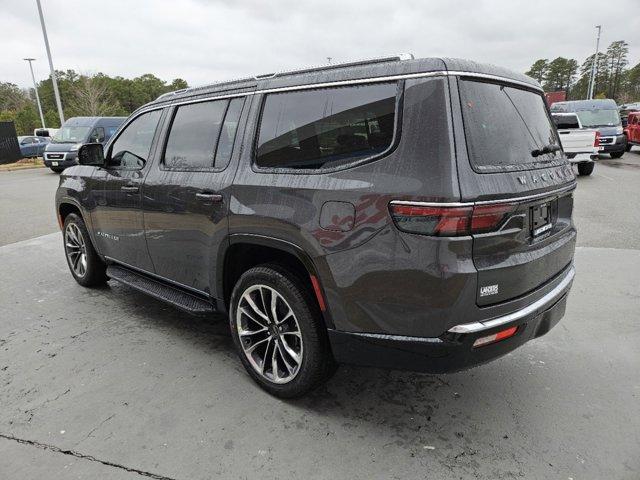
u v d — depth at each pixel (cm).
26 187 1364
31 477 227
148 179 359
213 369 325
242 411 277
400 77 228
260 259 306
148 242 371
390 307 226
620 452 239
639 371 315
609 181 1190
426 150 213
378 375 316
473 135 219
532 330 249
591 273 500
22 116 5259
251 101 295
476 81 232
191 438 253
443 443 248
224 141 308
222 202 294
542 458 236
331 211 238
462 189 206
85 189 439
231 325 309
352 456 239
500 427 261
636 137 2000
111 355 346
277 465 233
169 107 360
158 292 371
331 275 241
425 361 226
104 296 468
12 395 295
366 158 231
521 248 234
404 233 215
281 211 259
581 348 346
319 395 293
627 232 674
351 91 244
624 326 379
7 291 485
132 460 237
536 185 240
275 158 274
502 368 322
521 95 267
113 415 274
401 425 263
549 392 293
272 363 289
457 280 208
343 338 247
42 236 739
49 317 416
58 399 290
